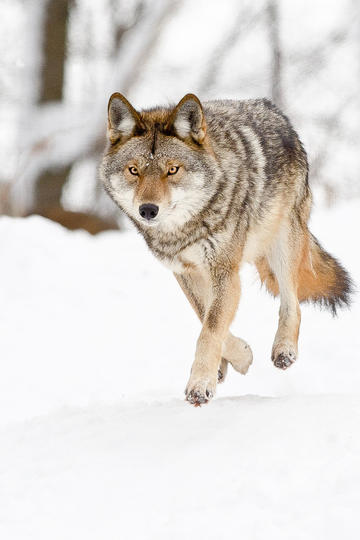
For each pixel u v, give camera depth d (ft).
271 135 44.37
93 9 154.40
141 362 60.13
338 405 32.50
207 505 27.07
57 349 62.39
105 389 55.21
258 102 46.29
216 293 40.32
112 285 74.43
